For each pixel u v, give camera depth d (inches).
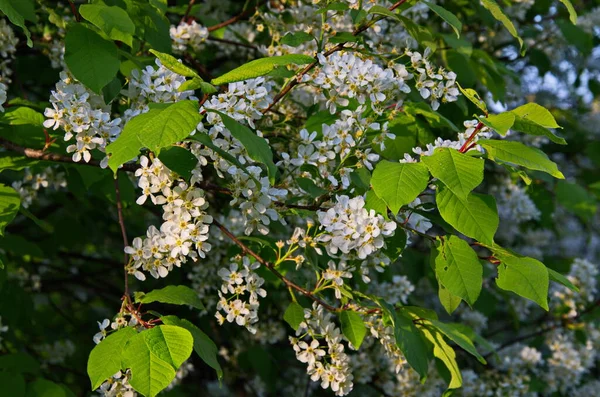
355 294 110.5
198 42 145.3
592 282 191.8
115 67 99.0
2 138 107.3
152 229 94.0
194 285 144.5
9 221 99.0
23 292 158.2
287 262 126.3
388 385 154.7
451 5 179.3
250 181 92.5
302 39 103.6
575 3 251.9
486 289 188.9
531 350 183.8
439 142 92.4
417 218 100.9
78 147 92.7
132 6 120.4
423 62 105.0
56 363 193.0
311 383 202.5
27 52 168.9
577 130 258.2
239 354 181.9
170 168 86.6
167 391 156.8
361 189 102.1
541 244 246.8
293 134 128.3
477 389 173.3
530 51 219.9
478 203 83.3
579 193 198.7
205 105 92.3
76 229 180.2
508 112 86.3
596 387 207.5
